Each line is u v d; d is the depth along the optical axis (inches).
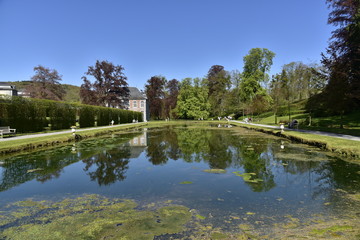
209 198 174.2
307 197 173.8
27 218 140.9
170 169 271.1
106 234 119.0
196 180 224.7
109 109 1259.8
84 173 254.8
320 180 217.2
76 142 525.7
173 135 693.3
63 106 820.0
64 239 114.4
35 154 369.4
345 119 814.5
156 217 140.2
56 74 1913.1
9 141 438.9
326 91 668.1
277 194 181.8
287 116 1259.8
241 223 130.9
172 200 170.9
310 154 346.9
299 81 1434.5
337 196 174.7
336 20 677.9
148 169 271.9
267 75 1729.8
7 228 127.7
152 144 489.1
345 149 330.6
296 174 239.8
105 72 1863.9
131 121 1716.3
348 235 114.3
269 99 1592.0
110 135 706.8
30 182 221.8
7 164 299.1
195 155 358.3
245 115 1900.8
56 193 190.1
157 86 2226.9
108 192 191.3
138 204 163.3
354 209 149.5
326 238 111.7
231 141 526.0
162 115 2368.4
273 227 125.3
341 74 616.1
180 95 2250.2
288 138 549.0
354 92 598.2
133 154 370.6
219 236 115.6
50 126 764.6
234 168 272.1
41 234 120.3
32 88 1753.2
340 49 671.8
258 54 1673.2
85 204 164.2
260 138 581.6
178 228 125.0
